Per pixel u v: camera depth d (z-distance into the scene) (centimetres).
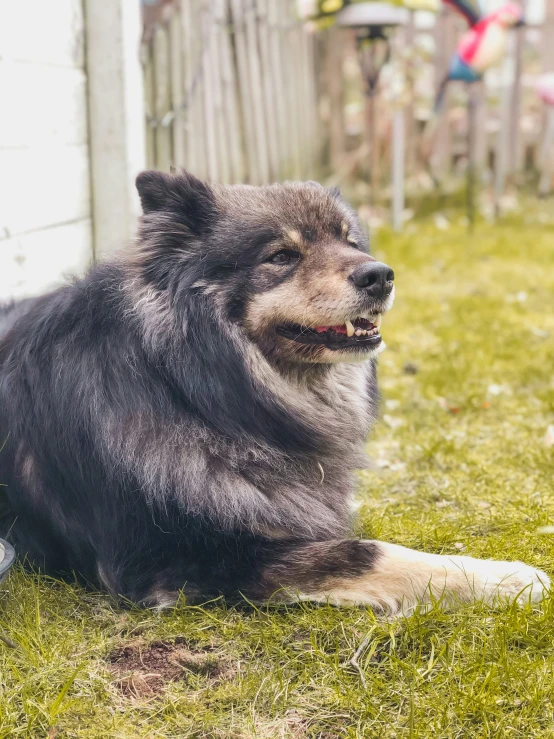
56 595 115
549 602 107
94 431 114
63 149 175
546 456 151
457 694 97
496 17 307
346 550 112
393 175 350
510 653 102
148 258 116
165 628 108
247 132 277
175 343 114
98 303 118
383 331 223
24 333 123
